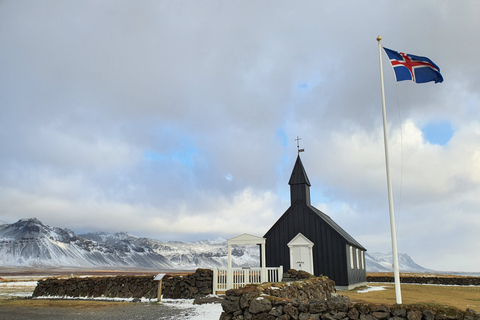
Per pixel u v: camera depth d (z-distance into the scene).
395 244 14.29
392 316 10.29
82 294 25.27
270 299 11.69
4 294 29.53
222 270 24.14
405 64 17.31
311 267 33.59
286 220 36.00
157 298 22.73
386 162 15.15
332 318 10.80
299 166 37.19
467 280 48.19
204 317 15.47
